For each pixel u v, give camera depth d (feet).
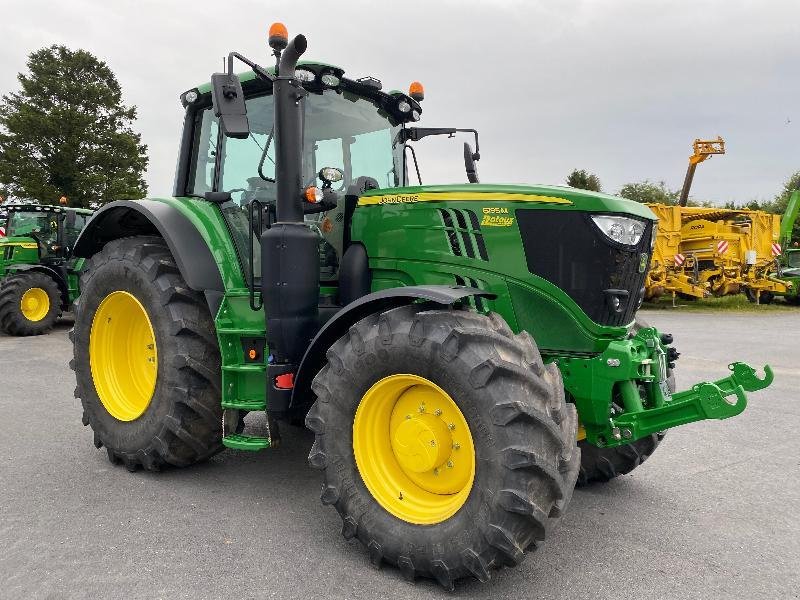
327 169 11.44
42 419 16.85
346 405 9.25
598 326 9.79
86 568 8.72
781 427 16.53
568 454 8.16
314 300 10.83
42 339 33.63
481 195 10.49
